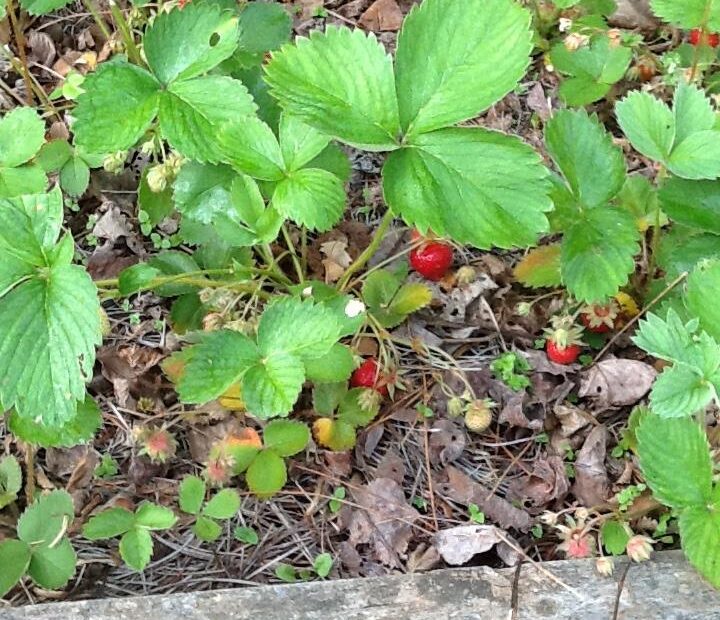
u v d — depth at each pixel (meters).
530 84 0.77
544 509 0.58
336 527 0.58
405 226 0.69
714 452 0.55
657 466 0.49
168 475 0.60
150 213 0.64
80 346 0.47
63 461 0.60
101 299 0.60
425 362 0.63
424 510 0.58
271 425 0.57
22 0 0.65
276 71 0.48
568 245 0.57
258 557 0.57
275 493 0.58
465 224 0.48
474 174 0.48
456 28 0.48
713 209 0.59
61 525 0.53
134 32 0.75
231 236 0.54
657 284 0.62
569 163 0.59
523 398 0.61
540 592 0.51
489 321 0.65
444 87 0.48
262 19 0.67
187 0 0.67
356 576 0.56
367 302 0.62
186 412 0.60
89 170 0.68
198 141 0.53
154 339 0.64
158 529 0.56
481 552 0.56
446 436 0.61
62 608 0.50
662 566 0.52
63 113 0.75
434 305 0.66
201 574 0.56
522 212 0.48
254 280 0.63
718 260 0.52
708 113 0.58
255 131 0.52
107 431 0.61
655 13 0.64
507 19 0.48
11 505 0.58
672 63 0.70
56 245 0.48
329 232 0.68
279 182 0.52
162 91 0.54
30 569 0.52
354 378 0.60
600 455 0.59
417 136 0.49
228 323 0.59
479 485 0.59
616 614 0.50
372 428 0.61
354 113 0.48
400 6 0.83
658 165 0.72
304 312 0.51
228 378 0.50
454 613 0.50
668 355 0.48
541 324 0.65
